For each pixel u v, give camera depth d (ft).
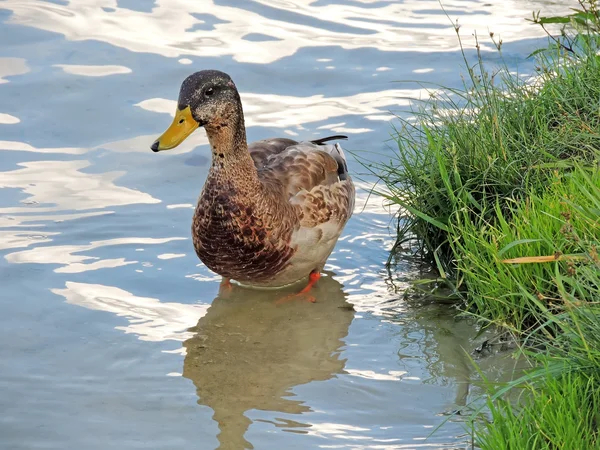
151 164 42.83
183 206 39.91
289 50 51.78
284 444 26.30
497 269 31.71
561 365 25.53
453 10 55.77
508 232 31.89
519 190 34.68
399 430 26.84
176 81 48.78
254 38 53.11
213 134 32.63
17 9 55.72
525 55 49.11
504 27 52.85
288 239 33.83
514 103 37.76
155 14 55.77
